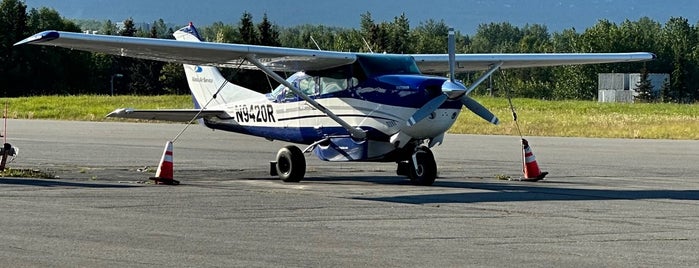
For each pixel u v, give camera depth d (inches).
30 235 509.7
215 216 597.3
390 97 793.6
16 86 4119.1
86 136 1518.2
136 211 615.8
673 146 1395.2
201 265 435.2
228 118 971.3
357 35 5270.7
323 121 855.1
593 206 667.4
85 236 509.4
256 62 816.9
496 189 788.6
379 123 803.4
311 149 861.8
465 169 1005.8
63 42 738.2
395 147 803.4
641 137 1653.5
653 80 5201.8
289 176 849.5
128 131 1670.8
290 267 433.4
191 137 1512.1
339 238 514.0
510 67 964.0
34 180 813.2
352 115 823.7
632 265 443.8
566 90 5546.3
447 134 1696.6
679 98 5329.7
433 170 812.0
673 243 505.7
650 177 919.0
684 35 5836.6
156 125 1884.8
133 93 4776.1
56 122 2006.6
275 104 908.0
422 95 776.3
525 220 591.2
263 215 604.7
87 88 4377.5
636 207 663.1
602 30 5807.1
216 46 775.1
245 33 4138.8
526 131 1790.1
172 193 726.5
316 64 836.0
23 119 2185.0
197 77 1009.5
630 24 5876.0
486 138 1568.7
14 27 4119.1
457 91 766.5
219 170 973.2
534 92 5679.1
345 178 895.7
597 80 5531.5
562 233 538.3
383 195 730.2
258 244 492.1
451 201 692.1
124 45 757.9
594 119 2284.7
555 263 447.2
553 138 1592.0
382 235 526.3
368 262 446.3
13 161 1018.1
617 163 1091.3
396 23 5644.7
